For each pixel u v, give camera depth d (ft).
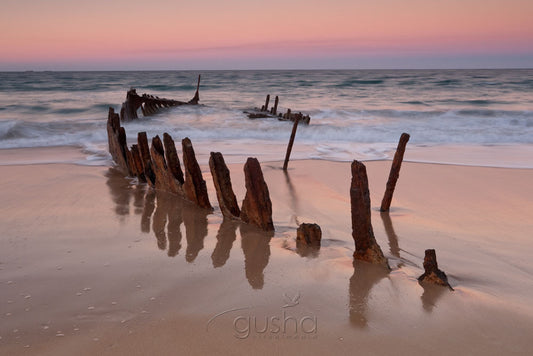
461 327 11.62
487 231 20.17
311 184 29.22
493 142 50.90
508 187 28.78
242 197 25.45
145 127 60.59
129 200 24.67
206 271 14.97
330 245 17.78
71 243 17.60
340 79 230.48
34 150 42.78
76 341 10.64
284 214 22.38
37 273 14.60
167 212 22.41
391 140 52.90
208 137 54.24
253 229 19.79
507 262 16.57
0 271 14.71
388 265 15.58
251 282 14.12
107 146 45.39
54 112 82.48
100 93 132.05
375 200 25.61
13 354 10.10
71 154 40.52
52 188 27.14
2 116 75.66
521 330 11.53
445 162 37.65
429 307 12.62
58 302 12.58
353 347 10.62
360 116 80.74
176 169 25.76
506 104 101.40
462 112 80.79
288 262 15.90
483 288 14.15
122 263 15.60
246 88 162.09
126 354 10.16
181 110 84.23
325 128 59.47
